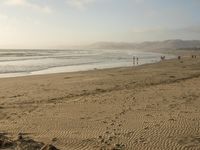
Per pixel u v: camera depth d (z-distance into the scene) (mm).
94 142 9156
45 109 14789
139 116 12547
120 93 19219
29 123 11883
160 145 8828
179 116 12242
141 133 10031
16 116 13289
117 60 68562
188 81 25156
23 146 8375
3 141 8531
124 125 11141
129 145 8852
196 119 11648
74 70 41781
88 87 22531
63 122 11922
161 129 10422
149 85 23031
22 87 23078
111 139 9438
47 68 44750
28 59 66438
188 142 9047
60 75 32250
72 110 14328
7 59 64250
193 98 16609
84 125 11352
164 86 22141
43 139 9531
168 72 33688
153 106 14625
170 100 16125
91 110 14188
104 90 20891
